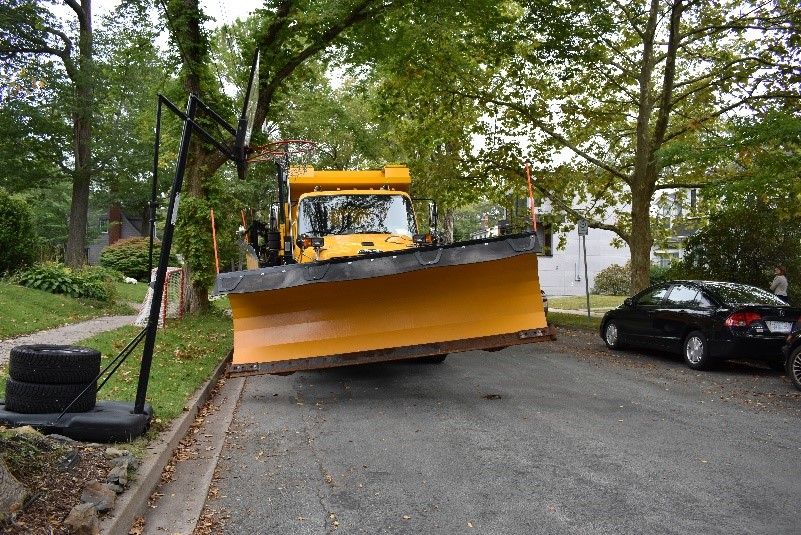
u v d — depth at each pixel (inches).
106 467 207.2
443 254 350.9
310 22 684.1
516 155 866.8
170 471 241.9
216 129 741.3
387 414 338.6
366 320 366.6
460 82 868.6
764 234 723.4
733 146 543.5
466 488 224.7
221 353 515.2
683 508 204.7
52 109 1290.6
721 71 710.5
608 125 860.6
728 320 462.6
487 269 363.9
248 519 198.8
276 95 826.8
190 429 308.2
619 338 581.9
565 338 687.1
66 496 178.5
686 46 770.8
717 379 445.4
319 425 317.4
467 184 908.0
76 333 589.0
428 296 369.1
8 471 167.8
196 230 753.0
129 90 1307.8
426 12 692.1
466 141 900.6
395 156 1348.4
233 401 378.9
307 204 489.4
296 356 359.9
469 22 745.6
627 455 261.4
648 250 776.3
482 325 368.8
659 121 737.0
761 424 315.0
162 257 268.1
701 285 509.0
